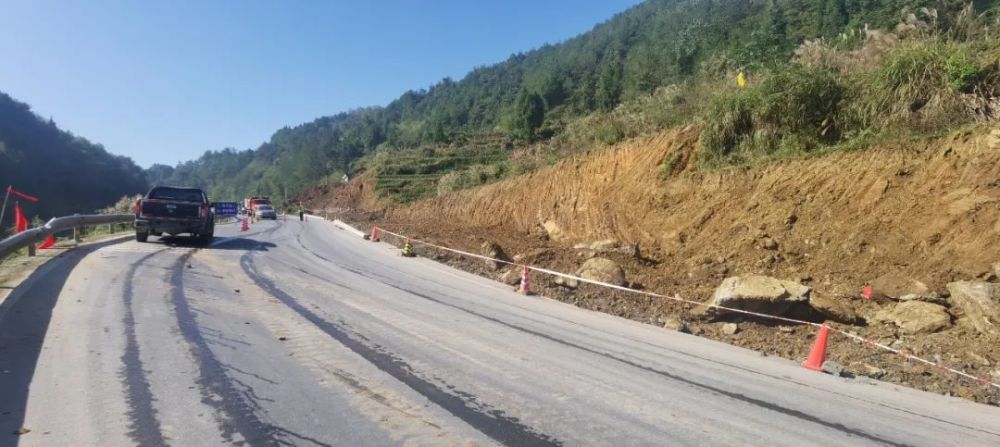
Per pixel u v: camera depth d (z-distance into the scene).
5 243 10.39
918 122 12.06
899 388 6.32
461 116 115.69
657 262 14.18
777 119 15.09
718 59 27.48
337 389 5.27
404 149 89.88
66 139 102.31
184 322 7.32
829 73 14.62
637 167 19.31
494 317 8.82
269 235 23.72
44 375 5.24
